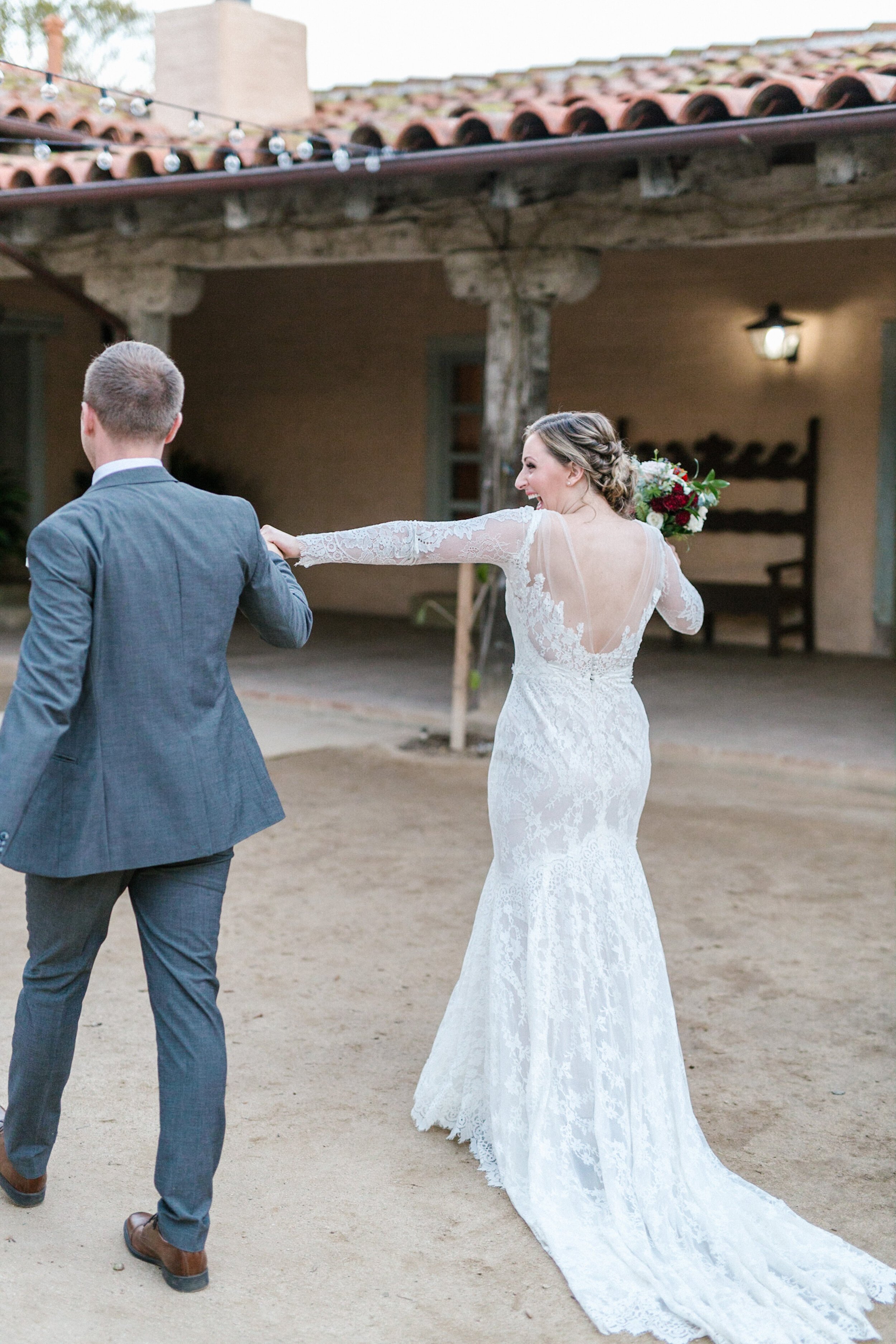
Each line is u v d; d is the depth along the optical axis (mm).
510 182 6629
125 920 4609
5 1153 2730
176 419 2473
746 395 10992
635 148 5922
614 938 2881
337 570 13258
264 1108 3246
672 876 5266
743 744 7219
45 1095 2607
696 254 11078
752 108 5750
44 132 8836
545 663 2900
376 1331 2395
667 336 11320
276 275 13250
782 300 10719
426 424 12562
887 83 5457
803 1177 3002
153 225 7750
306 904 4832
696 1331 2416
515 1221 2793
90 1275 2523
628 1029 2854
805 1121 3266
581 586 2828
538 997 2863
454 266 7445
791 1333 2383
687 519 3180
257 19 9047
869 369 10414
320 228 7871
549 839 2895
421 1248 2676
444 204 7395
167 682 2359
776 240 6555
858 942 4562
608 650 2873
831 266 10469
